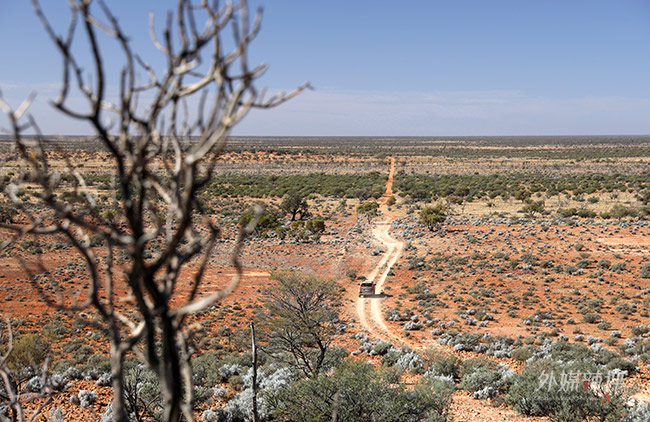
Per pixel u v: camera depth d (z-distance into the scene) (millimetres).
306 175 142750
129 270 2412
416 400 11758
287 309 16438
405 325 29516
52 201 2299
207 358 21875
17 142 2117
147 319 2451
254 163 184750
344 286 40219
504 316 31375
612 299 33188
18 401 4387
